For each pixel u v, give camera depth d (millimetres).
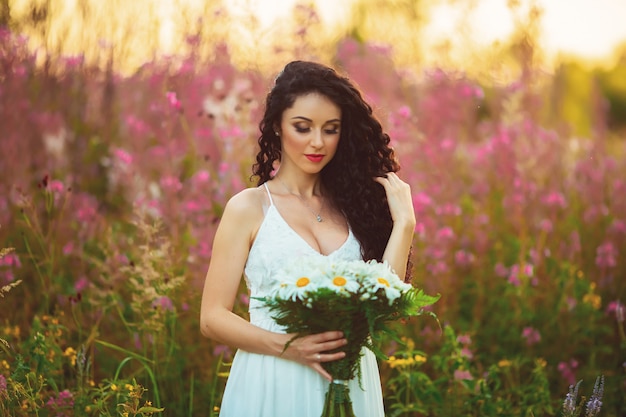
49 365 3484
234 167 4887
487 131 6160
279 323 2551
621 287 5164
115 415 3400
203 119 5141
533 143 5820
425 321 4535
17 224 4727
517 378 4195
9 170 5078
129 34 5707
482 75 6230
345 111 2924
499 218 5629
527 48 5797
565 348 4609
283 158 2953
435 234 4758
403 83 6059
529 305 4688
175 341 4129
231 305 2809
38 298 4480
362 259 2971
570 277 4793
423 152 5328
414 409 3744
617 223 5305
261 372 2752
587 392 4281
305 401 2713
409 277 3213
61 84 5719
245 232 2807
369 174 3018
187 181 4984
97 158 5730
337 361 2625
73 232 4809
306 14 5309
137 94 5711
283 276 2502
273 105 2850
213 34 5344
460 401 3885
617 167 6270
